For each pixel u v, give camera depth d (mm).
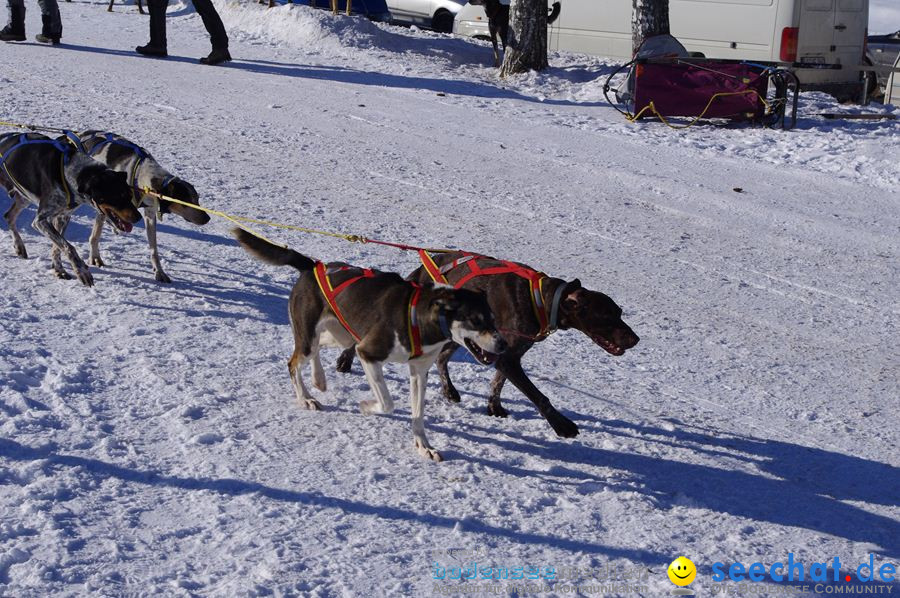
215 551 4219
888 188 12828
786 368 7371
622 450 5684
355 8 22891
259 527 4434
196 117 12891
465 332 4969
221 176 10422
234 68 16781
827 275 9594
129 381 5789
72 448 4926
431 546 4445
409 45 20250
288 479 4898
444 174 11680
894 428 6480
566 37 20406
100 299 7004
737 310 8523
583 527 4766
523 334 5488
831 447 6082
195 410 5508
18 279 7223
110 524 4328
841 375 7340
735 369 7262
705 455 5746
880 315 8680
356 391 6094
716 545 4730
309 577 4090
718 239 10383
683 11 18156
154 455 4988
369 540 4434
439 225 9789
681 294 8750
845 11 18125
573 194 11453
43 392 5484
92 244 7625
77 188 6934
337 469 5082
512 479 5191
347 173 11266
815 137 14828
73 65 15484
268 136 12406
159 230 8688
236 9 21594
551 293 5414
